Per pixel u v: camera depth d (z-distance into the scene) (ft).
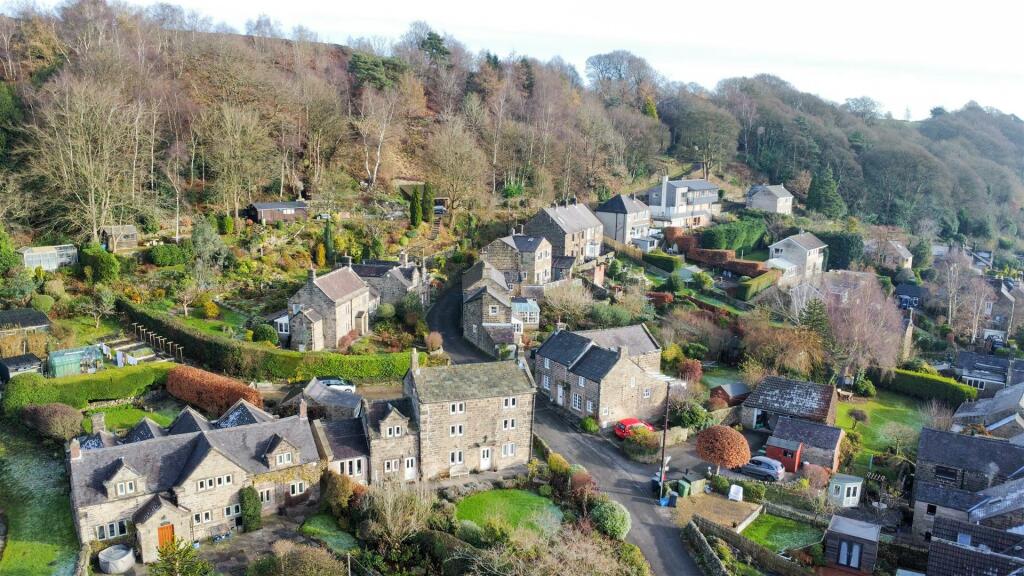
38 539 173.17
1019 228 615.16
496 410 216.95
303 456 193.47
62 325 261.44
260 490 187.93
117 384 235.40
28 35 406.82
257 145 377.30
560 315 330.95
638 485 218.18
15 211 309.01
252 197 391.04
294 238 358.02
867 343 315.58
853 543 185.88
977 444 228.22
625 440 236.43
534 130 516.32
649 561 182.91
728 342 329.93
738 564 182.09
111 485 169.78
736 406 274.16
